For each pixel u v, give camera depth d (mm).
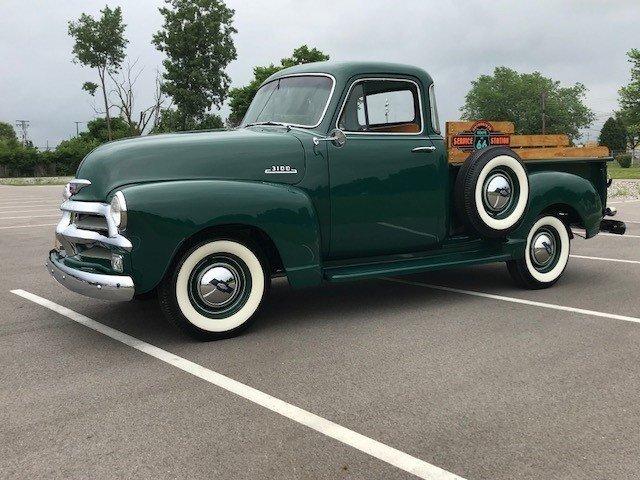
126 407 3162
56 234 4480
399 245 5031
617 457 2609
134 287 3893
